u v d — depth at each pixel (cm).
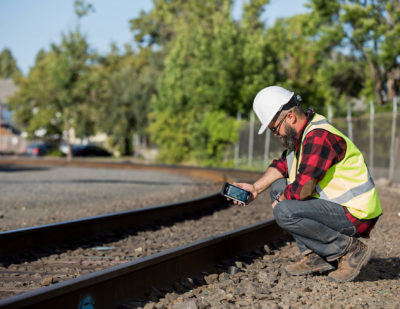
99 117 6569
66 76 5725
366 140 3234
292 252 677
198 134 3844
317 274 538
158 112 4544
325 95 4316
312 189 462
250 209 1209
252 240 688
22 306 329
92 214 1079
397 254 657
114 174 2722
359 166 471
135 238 794
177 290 471
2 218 1010
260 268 574
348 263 493
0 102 9188
